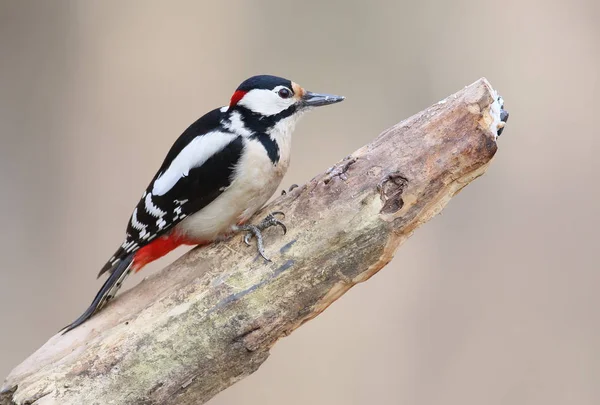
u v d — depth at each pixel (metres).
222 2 13.13
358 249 6.54
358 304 12.05
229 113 7.60
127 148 12.83
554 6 13.21
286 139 7.68
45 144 12.74
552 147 12.90
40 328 12.26
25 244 12.51
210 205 7.31
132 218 7.62
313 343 11.79
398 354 11.87
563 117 13.07
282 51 13.50
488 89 6.54
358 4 13.54
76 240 12.60
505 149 12.91
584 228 12.43
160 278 6.84
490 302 12.12
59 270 12.48
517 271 12.25
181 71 13.02
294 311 6.59
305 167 13.16
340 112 13.46
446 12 13.50
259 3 13.32
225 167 7.25
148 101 12.98
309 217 6.63
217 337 6.46
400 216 6.53
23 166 12.69
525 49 13.30
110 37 12.85
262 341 6.55
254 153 7.33
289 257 6.58
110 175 12.77
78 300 12.39
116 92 12.88
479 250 12.36
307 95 7.70
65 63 12.81
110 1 12.80
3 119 12.72
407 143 6.61
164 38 12.96
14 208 12.57
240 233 6.89
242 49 13.32
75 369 6.35
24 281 12.40
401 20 13.58
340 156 13.27
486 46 13.42
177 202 7.33
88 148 12.77
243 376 6.61
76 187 12.70
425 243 12.34
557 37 13.23
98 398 6.30
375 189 6.53
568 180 12.74
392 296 12.12
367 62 13.55
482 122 6.51
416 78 13.60
